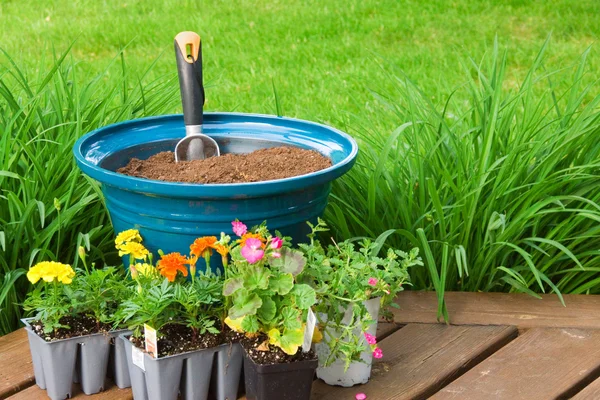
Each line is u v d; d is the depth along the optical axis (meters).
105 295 1.67
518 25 4.69
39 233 1.96
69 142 2.07
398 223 2.12
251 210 1.62
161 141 1.94
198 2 5.27
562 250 1.98
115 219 1.76
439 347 1.80
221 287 1.58
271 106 3.30
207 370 1.57
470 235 2.09
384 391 1.64
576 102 2.17
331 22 4.81
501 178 2.02
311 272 1.58
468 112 2.18
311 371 1.50
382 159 1.99
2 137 1.99
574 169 2.07
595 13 4.79
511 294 2.04
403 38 4.53
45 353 1.58
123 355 1.64
